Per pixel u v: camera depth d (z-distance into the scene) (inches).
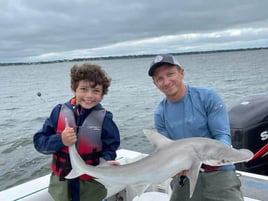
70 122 49.1
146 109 247.0
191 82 474.3
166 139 42.5
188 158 40.8
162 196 58.5
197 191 48.6
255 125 79.4
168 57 46.6
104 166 43.2
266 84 391.9
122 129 181.0
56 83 713.6
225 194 47.2
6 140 177.3
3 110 301.9
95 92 49.0
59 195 48.5
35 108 307.9
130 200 66.2
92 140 49.1
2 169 131.1
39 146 48.4
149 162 41.5
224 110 47.5
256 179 67.2
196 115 47.8
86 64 50.3
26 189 60.4
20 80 938.1
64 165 47.9
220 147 41.1
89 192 49.1
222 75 599.2
